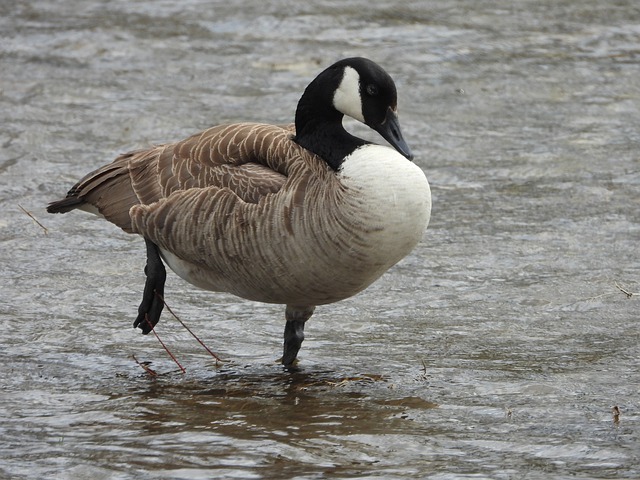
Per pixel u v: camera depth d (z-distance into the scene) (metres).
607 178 19.06
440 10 28.48
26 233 16.64
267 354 13.01
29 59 24.67
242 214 11.54
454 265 15.71
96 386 11.97
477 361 12.61
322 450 10.17
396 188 11.12
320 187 11.28
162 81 23.58
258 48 25.48
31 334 13.38
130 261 15.78
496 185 18.89
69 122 21.28
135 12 28.02
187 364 12.67
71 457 10.07
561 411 11.10
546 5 28.95
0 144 20.09
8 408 11.30
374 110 12.05
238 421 10.94
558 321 13.79
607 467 9.77
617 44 26.08
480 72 24.34
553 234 16.78
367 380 12.10
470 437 10.48
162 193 12.27
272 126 12.59
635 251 16.08
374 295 14.76
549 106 22.61
